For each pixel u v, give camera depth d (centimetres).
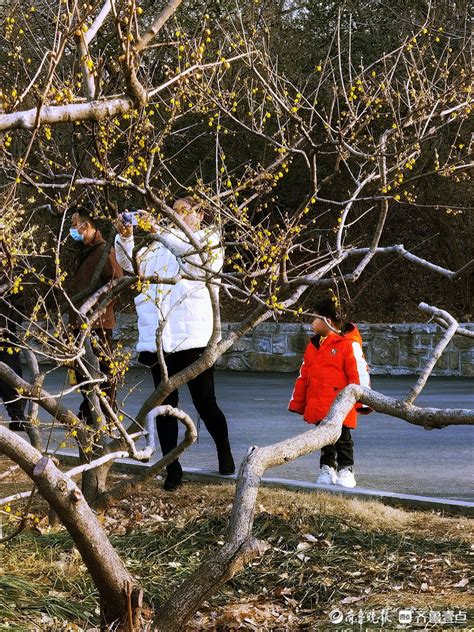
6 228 394
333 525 626
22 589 490
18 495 391
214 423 780
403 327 1878
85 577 525
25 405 1064
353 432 1147
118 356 538
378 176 529
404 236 2080
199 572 384
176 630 380
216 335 522
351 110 498
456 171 563
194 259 594
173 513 662
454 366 1844
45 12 544
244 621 490
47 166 527
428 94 534
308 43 1764
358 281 2062
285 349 1964
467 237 1938
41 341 418
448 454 981
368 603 507
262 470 407
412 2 1761
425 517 665
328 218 1925
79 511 370
